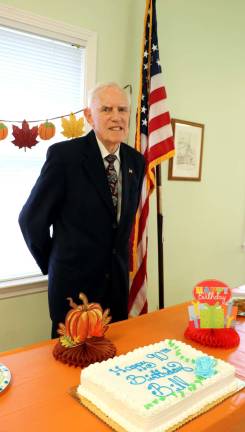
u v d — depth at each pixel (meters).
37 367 1.10
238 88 3.20
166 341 1.22
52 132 2.05
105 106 1.56
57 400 0.95
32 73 2.07
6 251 2.14
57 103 2.19
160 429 0.85
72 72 2.22
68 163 1.58
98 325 1.17
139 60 2.48
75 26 2.13
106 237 1.64
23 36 2.01
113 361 1.07
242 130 3.33
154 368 1.04
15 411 0.90
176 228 2.96
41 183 1.57
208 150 3.07
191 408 0.93
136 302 2.32
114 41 2.33
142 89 2.30
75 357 1.12
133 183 1.73
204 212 3.16
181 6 2.64
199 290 1.38
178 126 2.78
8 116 2.03
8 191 2.11
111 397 0.91
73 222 1.61
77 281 1.64
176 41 2.66
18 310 2.17
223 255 3.43
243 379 1.10
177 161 2.83
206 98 2.96
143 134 2.31
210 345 1.30
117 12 2.30
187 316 1.57
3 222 2.12
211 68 2.95
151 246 2.76
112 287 1.70
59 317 1.67
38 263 1.80
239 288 1.97
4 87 1.99
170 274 2.98
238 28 3.09
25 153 2.13
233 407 0.96
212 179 3.17
